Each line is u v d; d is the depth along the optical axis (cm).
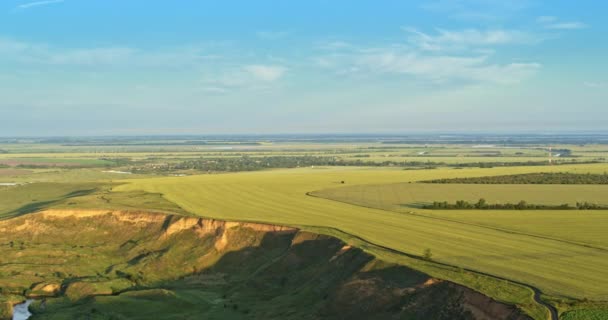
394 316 6103
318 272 7994
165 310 7488
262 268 8788
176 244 10175
